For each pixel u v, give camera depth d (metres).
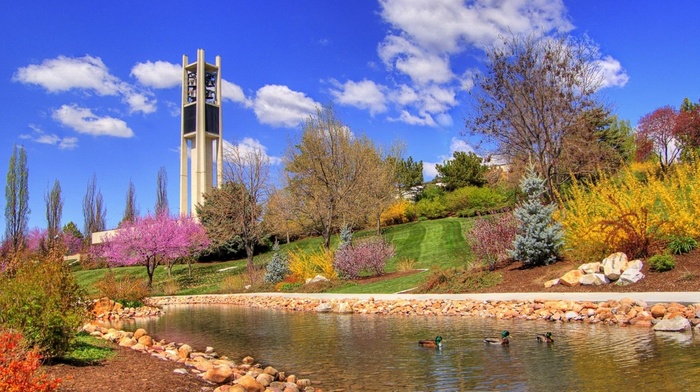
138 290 22.94
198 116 50.09
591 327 11.53
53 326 8.12
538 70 23.28
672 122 39.88
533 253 18.31
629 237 16.17
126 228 35.56
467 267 21.28
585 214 18.06
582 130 23.88
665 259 14.76
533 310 13.84
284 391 7.55
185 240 35.69
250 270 32.59
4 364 5.86
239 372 8.88
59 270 9.83
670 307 11.67
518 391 7.06
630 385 6.96
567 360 8.56
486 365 8.64
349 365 9.34
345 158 33.88
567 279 15.95
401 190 53.75
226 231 36.00
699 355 8.27
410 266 27.69
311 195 33.50
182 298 28.97
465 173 51.66
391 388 7.67
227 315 19.52
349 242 27.70
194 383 7.49
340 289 24.06
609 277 15.25
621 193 18.20
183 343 12.80
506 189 34.88
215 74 52.59
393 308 16.88
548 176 23.53
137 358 9.37
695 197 16.22
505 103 24.17
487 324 12.99
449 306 15.77
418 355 9.81
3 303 8.08
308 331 13.81
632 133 42.44
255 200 35.25
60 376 7.23
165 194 62.44
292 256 30.05
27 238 48.34
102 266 49.16
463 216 45.97
